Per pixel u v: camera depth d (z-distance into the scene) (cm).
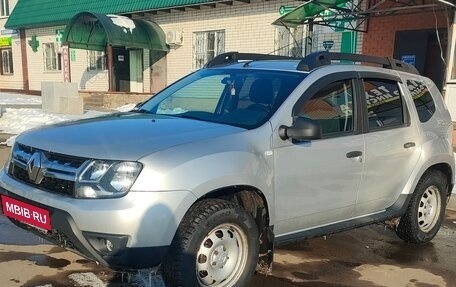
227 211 330
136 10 1728
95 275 384
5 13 2542
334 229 411
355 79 427
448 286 402
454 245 505
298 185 373
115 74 1959
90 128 354
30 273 385
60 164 317
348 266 434
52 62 2295
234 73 438
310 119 368
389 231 541
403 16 1153
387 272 425
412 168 466
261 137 351
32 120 1280
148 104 465
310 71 402
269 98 387
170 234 302
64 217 301
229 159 326
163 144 316
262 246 367
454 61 972
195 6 1593
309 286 386
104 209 292
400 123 461
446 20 1023
